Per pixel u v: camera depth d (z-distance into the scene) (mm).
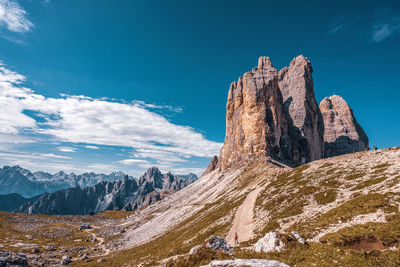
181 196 181625
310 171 63219
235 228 47281
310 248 22203
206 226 59781
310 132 196375
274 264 16250
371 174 43188
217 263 17375
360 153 62250
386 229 21203
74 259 75375
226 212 64250
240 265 16531
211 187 148250
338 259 18703
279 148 163750
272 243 24656
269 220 42406
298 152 179250
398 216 23359
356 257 18094
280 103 185500
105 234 141250
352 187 40781
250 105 175500
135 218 192000
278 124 171375
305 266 18625
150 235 101812
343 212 30078
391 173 39375
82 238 126062
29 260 69125
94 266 61094
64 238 122875
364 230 22172
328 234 24422
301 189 50375
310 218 34312
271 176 85750
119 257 71312
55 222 189750
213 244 28375
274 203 51375
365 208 28422
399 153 48719
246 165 143375
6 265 43125
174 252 48812
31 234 123500
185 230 72750
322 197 41719
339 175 49844
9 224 152750
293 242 23969
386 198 28562
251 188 84875
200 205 113938
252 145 162875
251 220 48688
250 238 37625
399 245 18812
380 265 16297
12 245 90500
